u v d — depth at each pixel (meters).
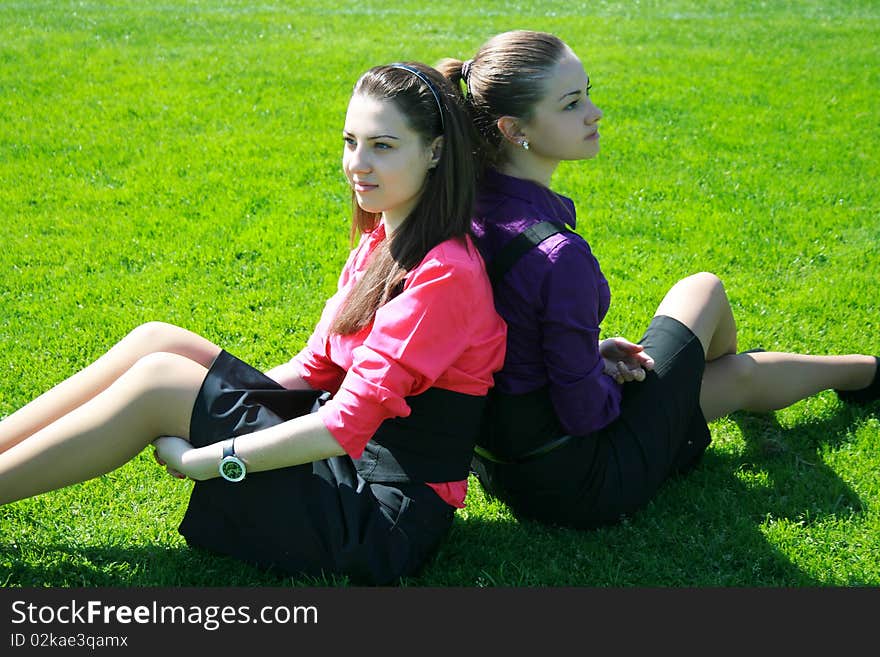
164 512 2.94
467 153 2.36
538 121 2.44
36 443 2.38
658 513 2.96
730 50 9.18
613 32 9.91
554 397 2.56
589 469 2.69
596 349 2.53
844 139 6.71
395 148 2.32
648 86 7.83
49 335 3.97
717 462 3.23
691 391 2.83
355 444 2.34
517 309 2.46
